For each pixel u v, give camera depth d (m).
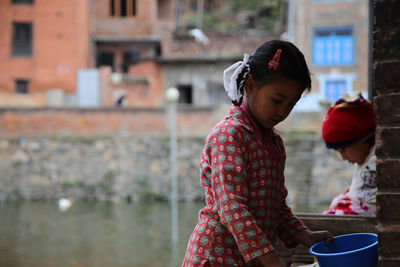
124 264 10.66
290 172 17.25
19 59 25.22
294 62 1.46
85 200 19.95
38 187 20.44
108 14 27.11
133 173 19.97
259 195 1.54
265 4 30.92
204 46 25.67
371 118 2.12
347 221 1.99
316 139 17.44
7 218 16.11
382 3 1.27
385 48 1.27
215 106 19.94
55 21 25.31
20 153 20.62
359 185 2.14
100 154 20.31
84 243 12.59
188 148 19.70
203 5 32.06
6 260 11.02
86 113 20.69
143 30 26.78
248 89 1.54
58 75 25.19
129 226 14.55
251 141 1.53
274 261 1.42
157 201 19.44
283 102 1.49
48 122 20.83
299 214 2.03
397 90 1.27
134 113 20.44
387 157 1.28
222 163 1.48
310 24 21.28
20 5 25.25
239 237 1.43
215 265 1.52
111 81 24.58
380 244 1.28
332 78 21.03
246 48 25.47
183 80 25.97
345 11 20.94
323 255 1.47
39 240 13.01
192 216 15.98
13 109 20.88
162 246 12.16
